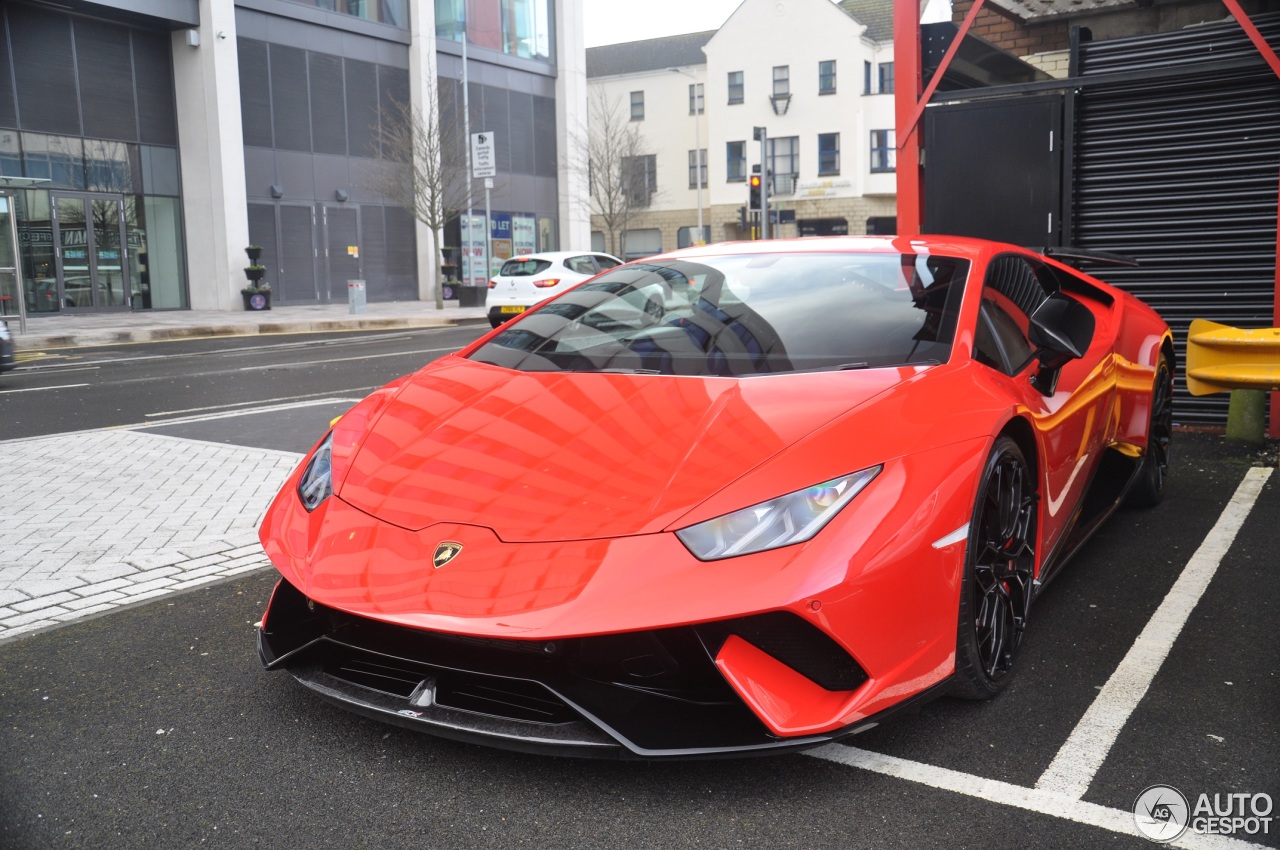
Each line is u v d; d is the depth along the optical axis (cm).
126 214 2130
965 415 235
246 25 2278
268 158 2352
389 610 196
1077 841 187
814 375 247
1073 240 604
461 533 209
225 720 241
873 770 214
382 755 222
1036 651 281
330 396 848
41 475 531
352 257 2575
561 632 186
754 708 191
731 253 338
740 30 4403
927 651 213
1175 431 588
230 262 2223
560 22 3116
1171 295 583
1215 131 559
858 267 306
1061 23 792
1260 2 667
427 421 256
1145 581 338
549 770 214
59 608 326
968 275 294
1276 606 312
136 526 429
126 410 786
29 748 228
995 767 215
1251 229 557
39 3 1938
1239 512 418
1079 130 595
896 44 638
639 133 4828
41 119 1964
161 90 2180
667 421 232
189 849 187
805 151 4350
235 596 337
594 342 287
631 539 198
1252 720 237
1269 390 513
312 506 240
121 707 250
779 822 194
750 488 205
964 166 626
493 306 1781
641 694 203
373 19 2553
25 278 1948
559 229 3195
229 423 700
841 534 198
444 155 2545
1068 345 274
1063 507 307
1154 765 216
